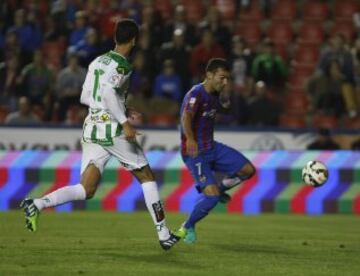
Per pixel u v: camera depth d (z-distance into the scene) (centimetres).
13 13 5506
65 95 4797
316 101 5069
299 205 4106
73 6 5672
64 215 3738
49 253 2394
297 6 6309
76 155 4159
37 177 4122
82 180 2380
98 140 2356
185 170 4100
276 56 5216
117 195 4078
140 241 2709
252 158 4169
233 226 3331
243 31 6022
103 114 2352
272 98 5106
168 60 4938
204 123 2692
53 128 4409
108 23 5356
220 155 2756
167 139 4428
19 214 3741
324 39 6019
